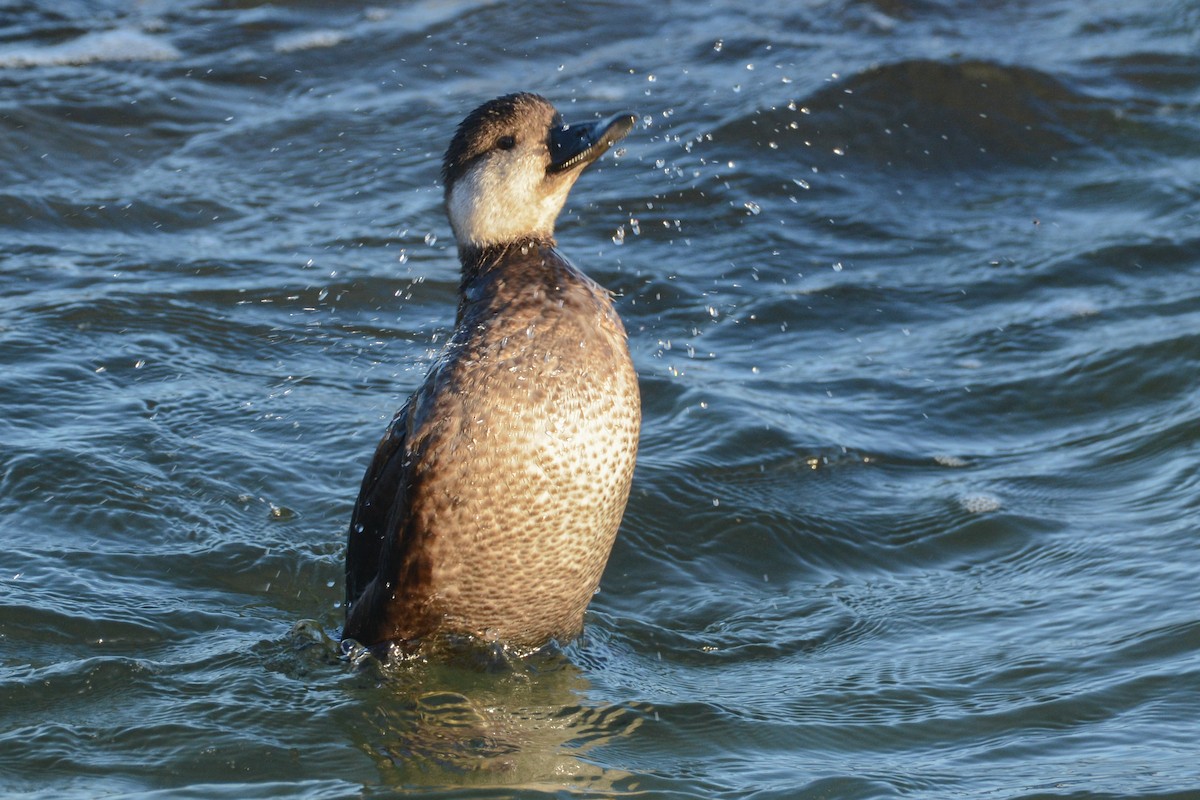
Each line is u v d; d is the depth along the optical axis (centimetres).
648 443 1117
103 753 741
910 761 741
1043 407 1188
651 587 952
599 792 711
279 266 1388
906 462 1107
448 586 790
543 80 1845
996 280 1413
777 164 1633
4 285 1320
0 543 946
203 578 934
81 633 859
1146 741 745
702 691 821
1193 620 849
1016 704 789
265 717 778
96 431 1080
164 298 1308
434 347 1261
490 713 787
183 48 1884
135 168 1581
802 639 889
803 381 1232
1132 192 1597
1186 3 2038
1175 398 1177
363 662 827
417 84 1828
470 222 822
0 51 1836
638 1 2077
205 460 1055
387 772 731
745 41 1948
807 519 1023
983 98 1752
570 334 772
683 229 1502
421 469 770
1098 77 1839
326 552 969
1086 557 955
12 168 1542
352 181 1585
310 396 1163
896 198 1592
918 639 877
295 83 1814
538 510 767
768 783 719
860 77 1764
